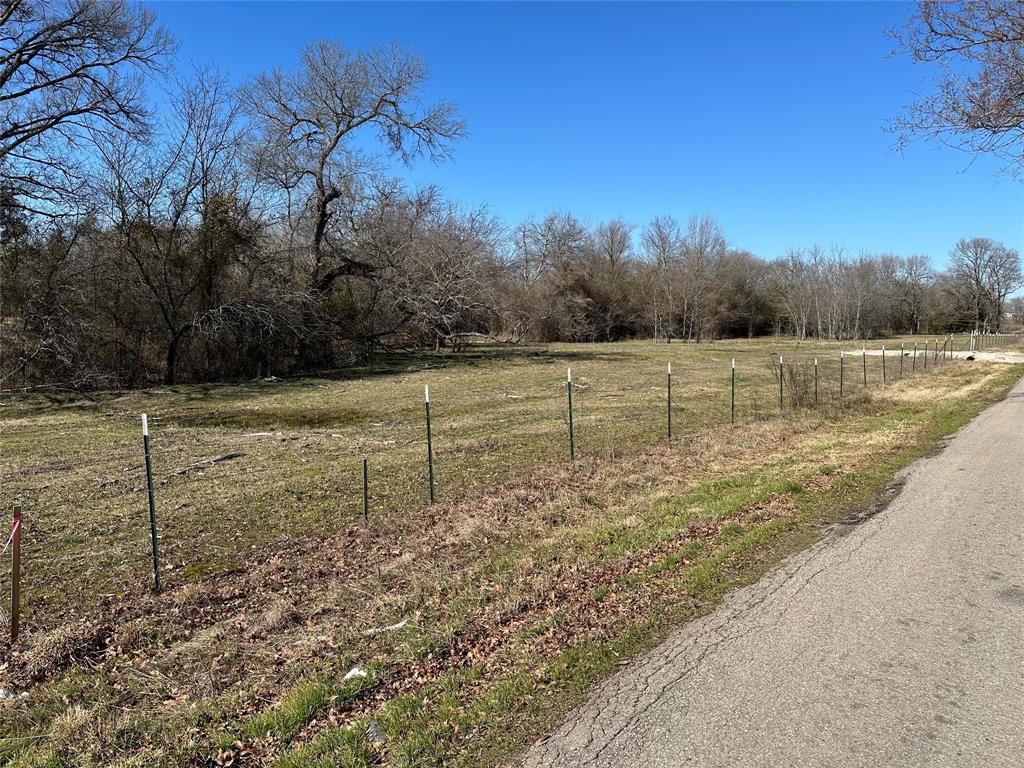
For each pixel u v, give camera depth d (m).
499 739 3.17
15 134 20.50
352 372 29.19
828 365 28.97
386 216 37.16
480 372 28.73
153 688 4.08
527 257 62.00
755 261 75.50
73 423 15.67
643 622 4.34
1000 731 2.99
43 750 3.47
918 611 4.31
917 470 8.43
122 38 21.86
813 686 3.45
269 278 27.97
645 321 65.81
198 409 18.05
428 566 5.83
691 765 2.86
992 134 12.07
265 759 3.23
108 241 23.27
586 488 8.45
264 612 5.13
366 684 3.82
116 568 6.26
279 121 30.48
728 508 6.95
